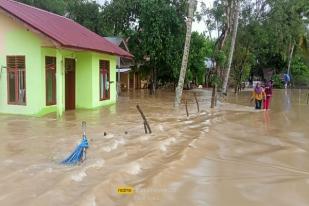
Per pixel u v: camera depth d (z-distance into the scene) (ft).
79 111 71.15
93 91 75.72
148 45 111.65
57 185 26.09
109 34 143.43
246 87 198.49
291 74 207.92
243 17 135.33
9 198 24.06
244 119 65.31
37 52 62.03
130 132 48.29
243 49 142.10
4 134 45.85
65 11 148.46
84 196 24.27
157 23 109.60
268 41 142.61
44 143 40.68
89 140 42.45
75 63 74.90
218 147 41.70
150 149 38.32
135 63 119.44
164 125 55.11
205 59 169.07
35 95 62.59
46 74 64.49
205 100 103.60
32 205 22.97
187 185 28.14
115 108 77.51
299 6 135.64
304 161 36.42
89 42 71.97
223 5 114.62
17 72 63.62
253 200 25.72
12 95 64.23
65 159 33.06
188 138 45.93
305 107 88.84
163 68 123.24
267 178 30.55
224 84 113.09
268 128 55.83
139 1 112.88
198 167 33.12
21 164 32.04
